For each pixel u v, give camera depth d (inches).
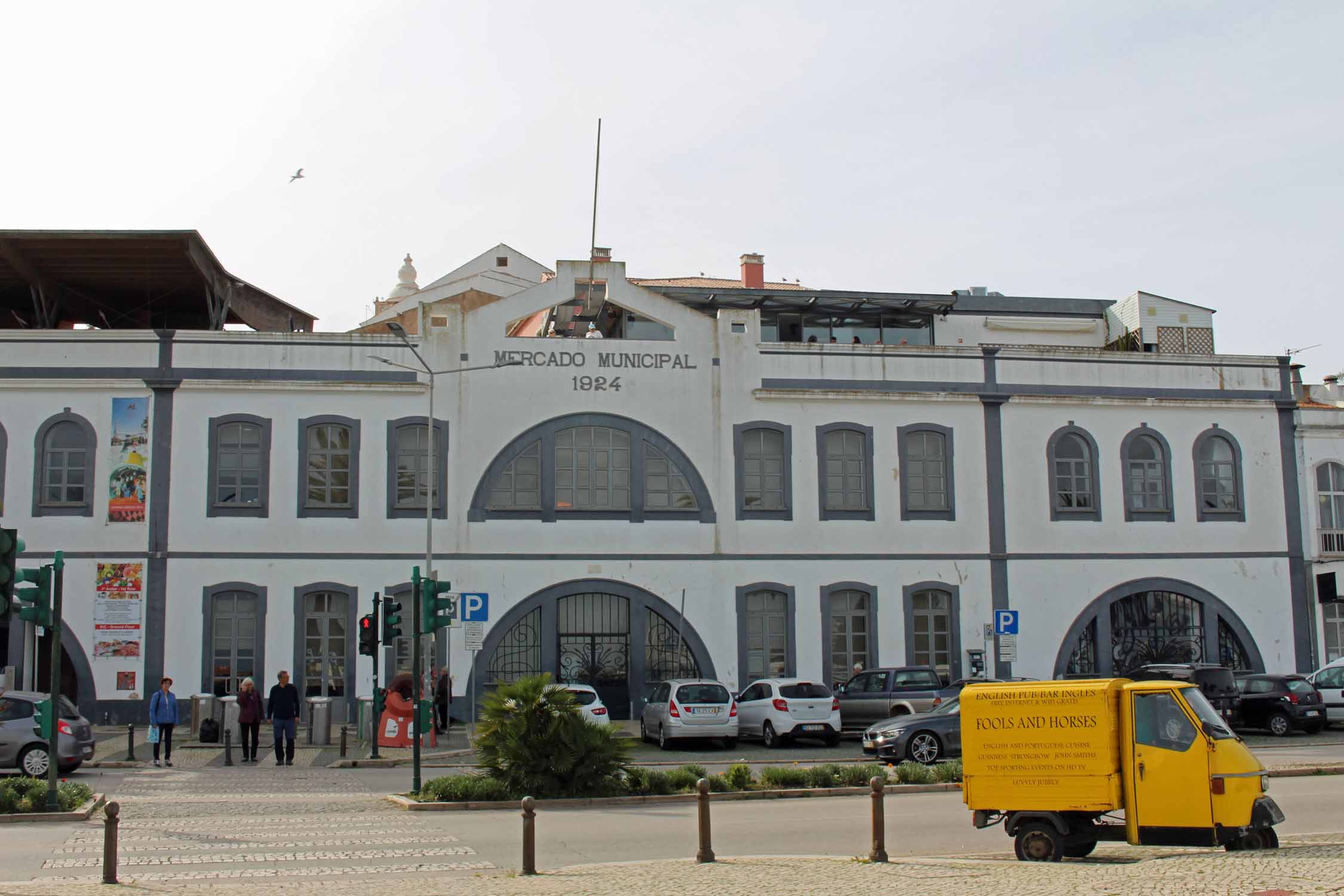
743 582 1300.4
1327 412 1430.9
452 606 815.1
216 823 657.0
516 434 1284.4
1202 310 1656.0
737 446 1316.4
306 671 1228.5
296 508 1242.6
